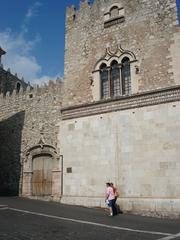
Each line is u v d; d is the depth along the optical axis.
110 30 20.58
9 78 36.38
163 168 16.34
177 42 17.66
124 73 19.34
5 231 10.28
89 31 21.69
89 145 19.38
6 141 24.77
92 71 20.62
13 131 24.59
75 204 18.91
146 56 18.55
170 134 16.58
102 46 20.66
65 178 19.97
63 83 22.48
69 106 20.98
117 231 11.28
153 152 16.84
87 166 19.14
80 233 10.64
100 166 18.56
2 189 23.62
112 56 19.94
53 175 20.75
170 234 10.83
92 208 18.00
